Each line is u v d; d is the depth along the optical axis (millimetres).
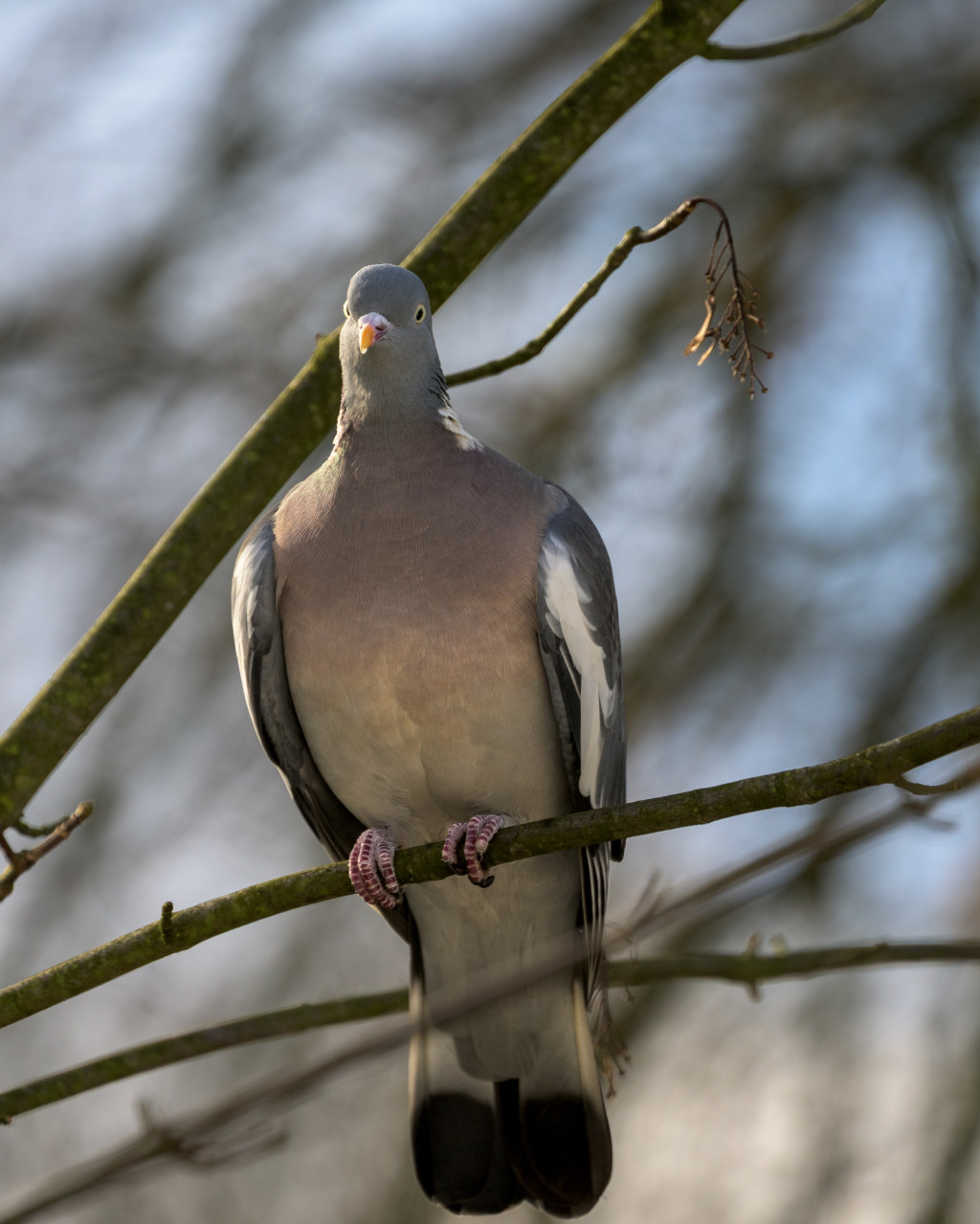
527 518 7191
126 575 14266
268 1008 13484
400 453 7062
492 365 6781
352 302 7078
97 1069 6156
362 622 6938
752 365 6270
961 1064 11609
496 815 7000
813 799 5363
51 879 13664
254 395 14219
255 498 6328
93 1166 5711
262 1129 5984
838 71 14320
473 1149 7465
